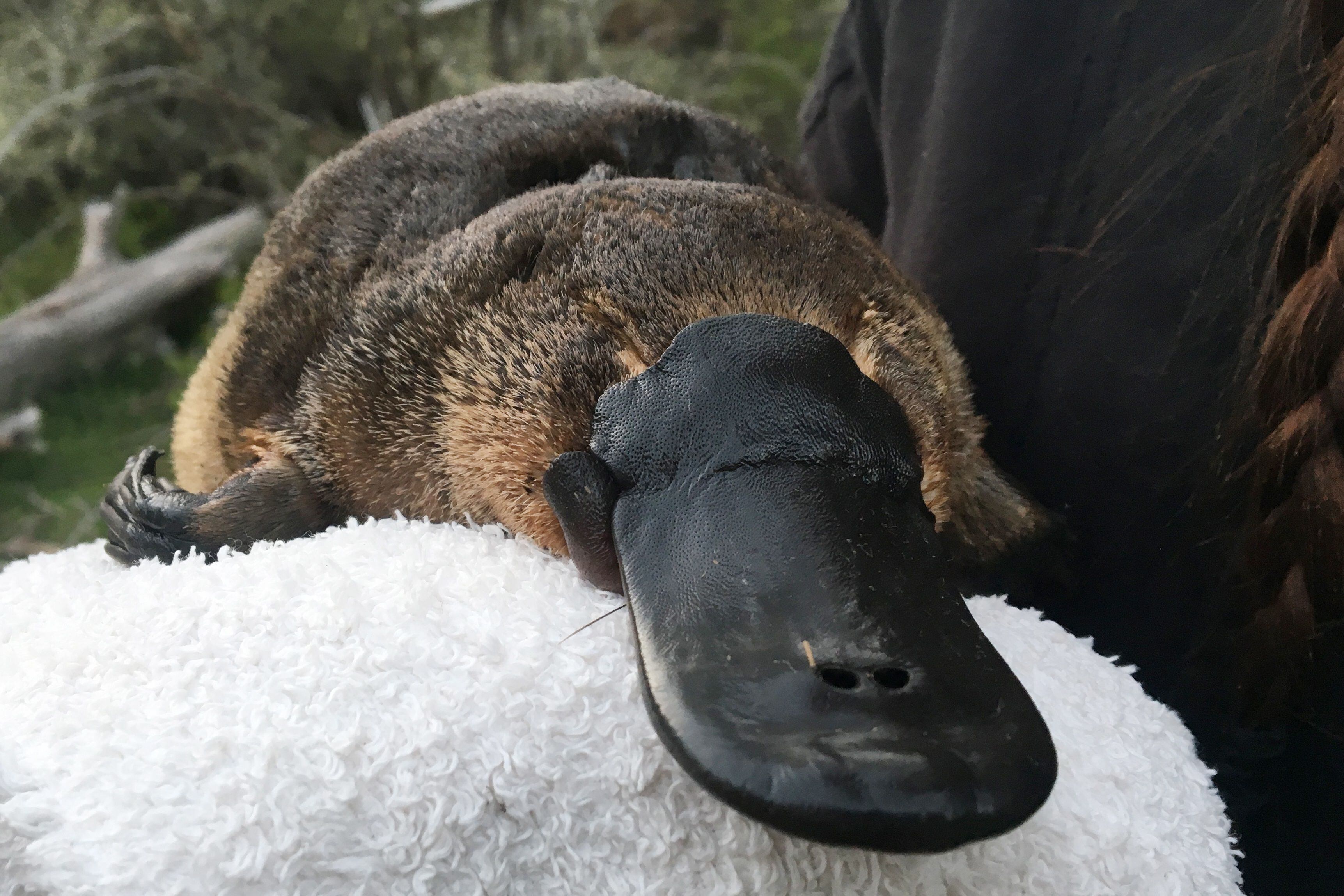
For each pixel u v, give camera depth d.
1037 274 0.34
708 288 0.26
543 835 0.20
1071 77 0.32
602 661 0.22
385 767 0.20
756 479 0.24
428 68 1.06
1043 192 0.33
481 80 1.04
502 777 0.20
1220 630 0.30
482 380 0.27
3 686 0.21
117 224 1.06
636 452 0.24
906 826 0.18
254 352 0.33
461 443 0.28
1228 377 0.30
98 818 0.19
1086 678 0.25
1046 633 0.26
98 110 0.99
